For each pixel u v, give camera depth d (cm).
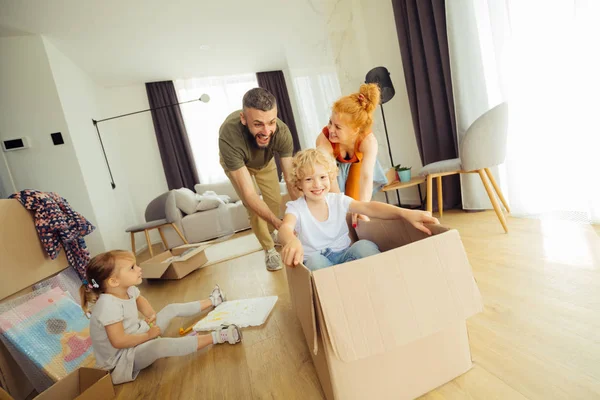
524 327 95
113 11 290
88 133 369
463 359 81
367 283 68
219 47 407
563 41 164
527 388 73
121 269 121
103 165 391
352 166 157
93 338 115
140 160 484
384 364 72
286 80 540
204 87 504
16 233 146
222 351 119
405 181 254
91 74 417
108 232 346
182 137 489
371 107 136
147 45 367
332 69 320
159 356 112
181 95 496
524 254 145
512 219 199
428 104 254
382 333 67
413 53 252
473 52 210
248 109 147
